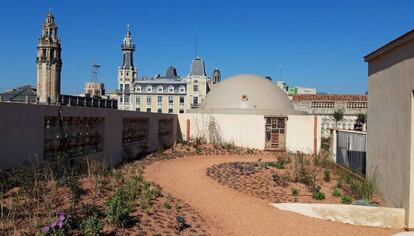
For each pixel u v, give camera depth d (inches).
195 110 1243.8
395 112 439.8
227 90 1269.7
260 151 1042.1
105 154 619.5
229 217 405.4
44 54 3334.2
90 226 276.4
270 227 381.7
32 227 272.4
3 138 378.9
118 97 3873.0
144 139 837.8
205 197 479.5
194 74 3629.4
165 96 3599.9
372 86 539.5
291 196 496.1
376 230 390.9
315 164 723.4
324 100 2150.6
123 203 353.7
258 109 1186.0
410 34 383.2
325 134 1740.9
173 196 459.5
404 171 405.1
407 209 394.6
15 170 372.8
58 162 423.2
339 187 542.0
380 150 495.8
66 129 503.5
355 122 1940.2
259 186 543.8
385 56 480.4
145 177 552.4
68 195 356.2
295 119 1069.1
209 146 1024.2
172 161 771.4
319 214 421.1
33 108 426.3
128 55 4525.1
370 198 478.0
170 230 328.2
